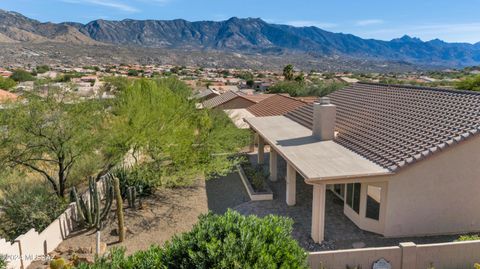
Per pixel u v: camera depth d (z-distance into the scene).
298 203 17.86
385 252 10.00
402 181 13.39
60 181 18.48
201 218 8.25
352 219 15.41
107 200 15.59
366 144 15.77
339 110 21.80
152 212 17.22
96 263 8.28
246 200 18.56
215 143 21.69
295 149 16.22
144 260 7.39
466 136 12.80
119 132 18.27
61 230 14.35
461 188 13.64
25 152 17.42
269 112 31.92
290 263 7.14
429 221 13.80
